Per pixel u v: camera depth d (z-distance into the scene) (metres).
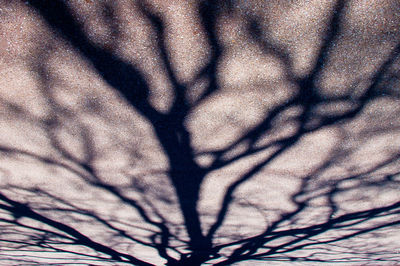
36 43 1.62
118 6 1.52
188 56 1.71
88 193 2.61
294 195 2.67
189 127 2.07
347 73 1.77
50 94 1.84
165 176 2.45
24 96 1.84
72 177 2.43
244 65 1.75
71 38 1.61
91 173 2.39
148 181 2.50
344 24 1.59
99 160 2.28
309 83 1.83
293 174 2.44
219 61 1.74
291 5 1.55
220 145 2.20
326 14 1.57
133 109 1.95
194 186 2.57
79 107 1.92
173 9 1.55
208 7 1.55
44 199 2.66
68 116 1.97
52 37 1.60
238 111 1.98
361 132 2.09
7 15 1.52
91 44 1.64
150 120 2.02
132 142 2.16
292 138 2.16
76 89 1.82
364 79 1.80
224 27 1.61
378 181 2.51
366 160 2.29
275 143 2.20
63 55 1.67
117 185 2.52
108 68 1.74
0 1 1.48
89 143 2.15
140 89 1.84
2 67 1.69
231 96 1.90
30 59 1.68
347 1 1.52
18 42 1.61
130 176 2.44
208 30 1.62
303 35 1.63
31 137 2.08
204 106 1.95
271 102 1.93
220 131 2.10
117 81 1.80
